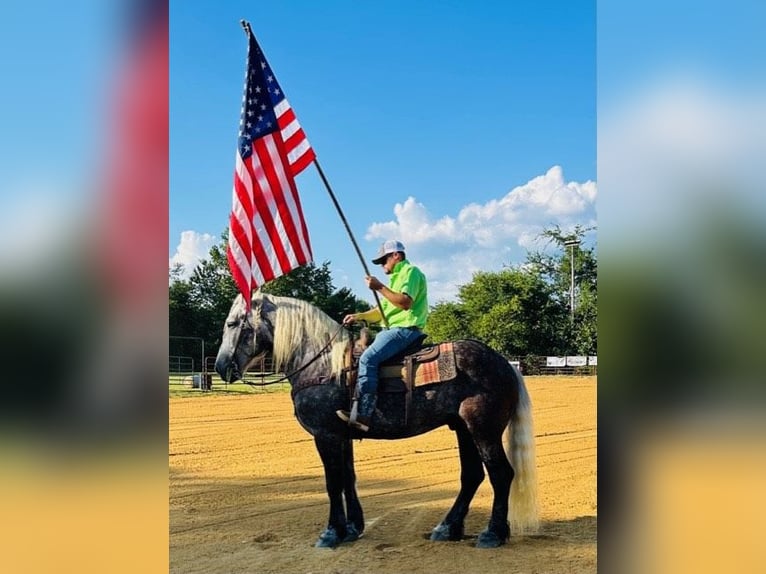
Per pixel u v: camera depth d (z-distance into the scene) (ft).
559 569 15.24
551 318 78.95
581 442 30.55
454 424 18.02
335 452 17.35
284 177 17.74
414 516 20.44
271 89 18.02
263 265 17.33
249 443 31.50
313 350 17.54
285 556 16.74
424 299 17.43
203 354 61.67
